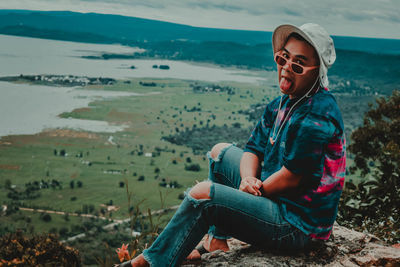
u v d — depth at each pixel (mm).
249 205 1628
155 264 1630
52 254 2037
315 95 1631
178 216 1646
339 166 1614
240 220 1640
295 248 1734
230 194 1630
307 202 1618
